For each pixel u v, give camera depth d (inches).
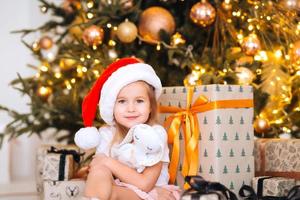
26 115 108.5
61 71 111.6
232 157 72.7
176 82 99.2
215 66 93.4
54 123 109.1
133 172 70.5
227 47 96.9
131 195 69.3
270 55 96.0
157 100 76.8
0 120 134.2
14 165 138.7
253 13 94.5
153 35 96.2
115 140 75.3
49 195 75.2
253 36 89.6
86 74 97.8
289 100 94.9
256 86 93.7
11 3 139.6
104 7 99.7
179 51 95.3
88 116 77.1
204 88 73.4
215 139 71.7
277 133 96.3
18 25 140.0
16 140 137.3
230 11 98.2
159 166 72.1
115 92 73.4
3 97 138.0
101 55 98.1
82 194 76.0
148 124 75.7
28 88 109.7
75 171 82.1
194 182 60.7
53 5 115.2
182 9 104.5
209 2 99.4
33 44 115.0
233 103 73.2
